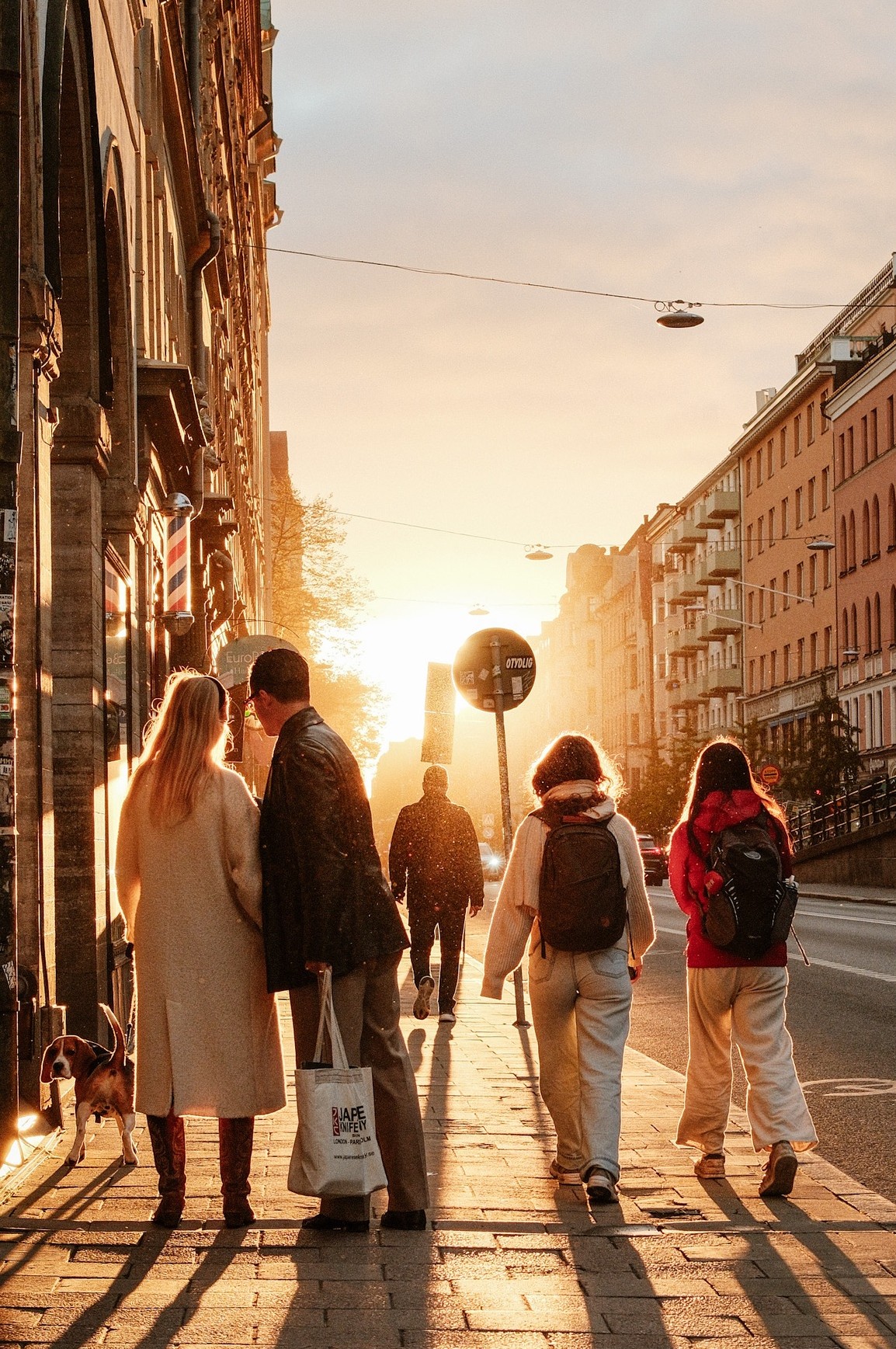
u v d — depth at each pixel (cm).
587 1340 497
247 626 4488
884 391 6047
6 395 774
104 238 1118
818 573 6894
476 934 2908
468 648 1355
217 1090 626
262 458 6138
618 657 11719
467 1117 891
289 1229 628
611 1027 729
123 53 1343
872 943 2284
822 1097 1001
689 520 8994
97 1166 753
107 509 1345
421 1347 487
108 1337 491
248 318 4316
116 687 1259
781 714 7344
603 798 755
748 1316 522
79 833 1087
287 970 625
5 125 776
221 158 2939
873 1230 638
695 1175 747
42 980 820
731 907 724
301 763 627
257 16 4575
